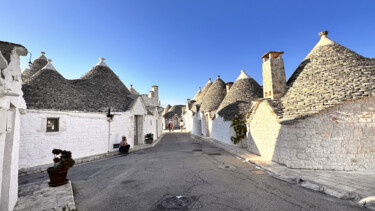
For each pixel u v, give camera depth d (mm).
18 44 4441
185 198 4770
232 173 6949
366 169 6352
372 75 7098
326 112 6812
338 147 6621
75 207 4453
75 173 7746
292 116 7469
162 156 11039
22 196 5121
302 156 6996
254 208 4105
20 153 8391
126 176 7000
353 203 4164
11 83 4254
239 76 19844
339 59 8234
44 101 9703
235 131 13461
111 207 4449
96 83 15078
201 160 9469
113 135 12938
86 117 11312
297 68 9664
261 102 9555
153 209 4254
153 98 33406
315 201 4359
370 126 6484
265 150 9344
